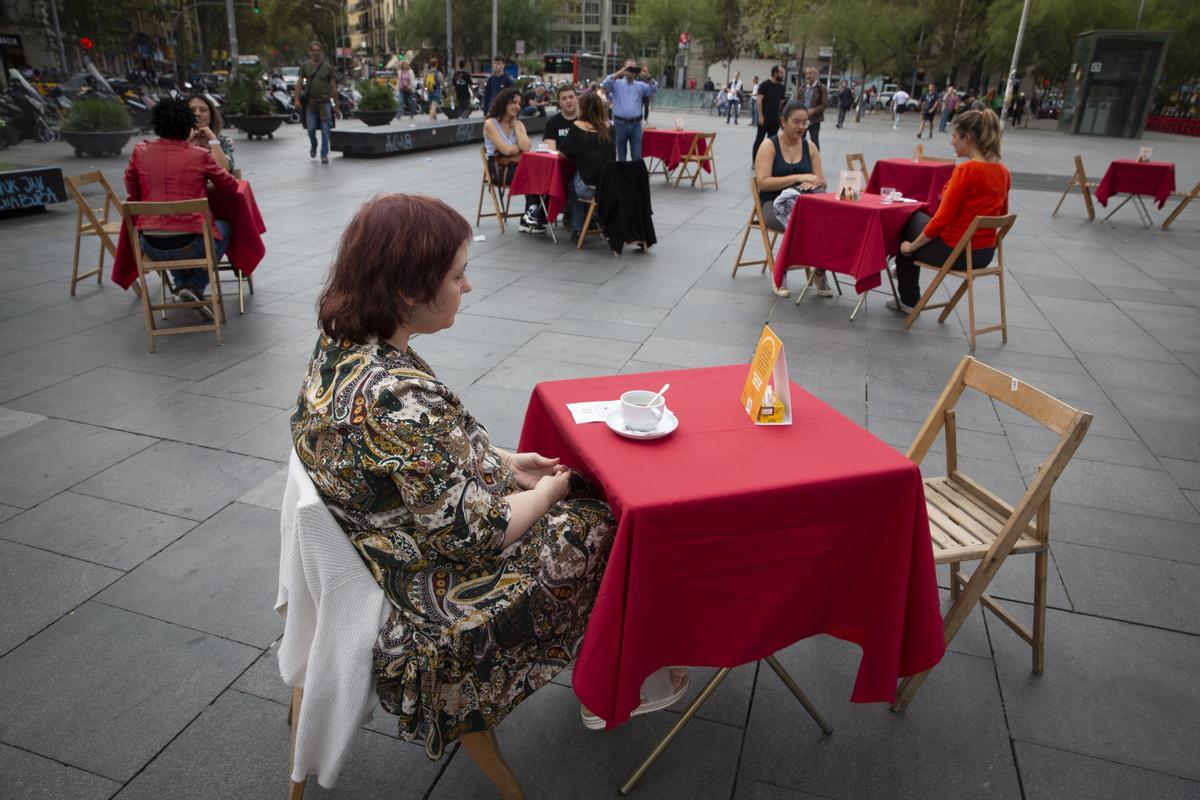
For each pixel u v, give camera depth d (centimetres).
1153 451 392
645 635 177
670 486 176
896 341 540
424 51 5503
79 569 277
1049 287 699
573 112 850
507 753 212
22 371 445
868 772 209
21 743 208
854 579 197
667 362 484
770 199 668
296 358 475
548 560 179
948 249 535
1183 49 3231
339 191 1059
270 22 6119
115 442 367
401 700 163
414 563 164
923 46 4303
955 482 266
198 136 638
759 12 4528
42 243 738
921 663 202
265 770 203
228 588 270
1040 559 232
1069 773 210
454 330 531
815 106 1443
